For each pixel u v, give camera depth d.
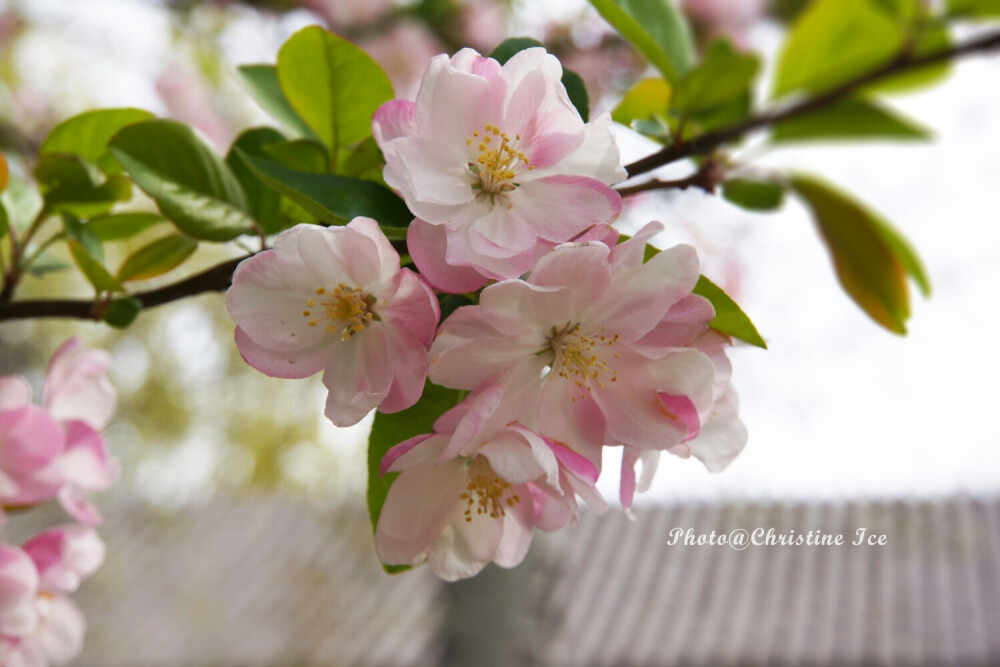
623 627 2.54
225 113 1.25
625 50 0.86
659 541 2.96
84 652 2.51
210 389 2.16
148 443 2.23
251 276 0.38
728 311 0.39
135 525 3.03
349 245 0.37
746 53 0.47
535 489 0.40
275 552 2.95
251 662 2.52
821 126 0.57
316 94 0.43
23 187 0.49
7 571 0.43
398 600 2.74
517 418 0.38
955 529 2.91
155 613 2.70
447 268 0.37
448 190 0.38
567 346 0.38
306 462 2.21
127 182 0.46
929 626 2.46
